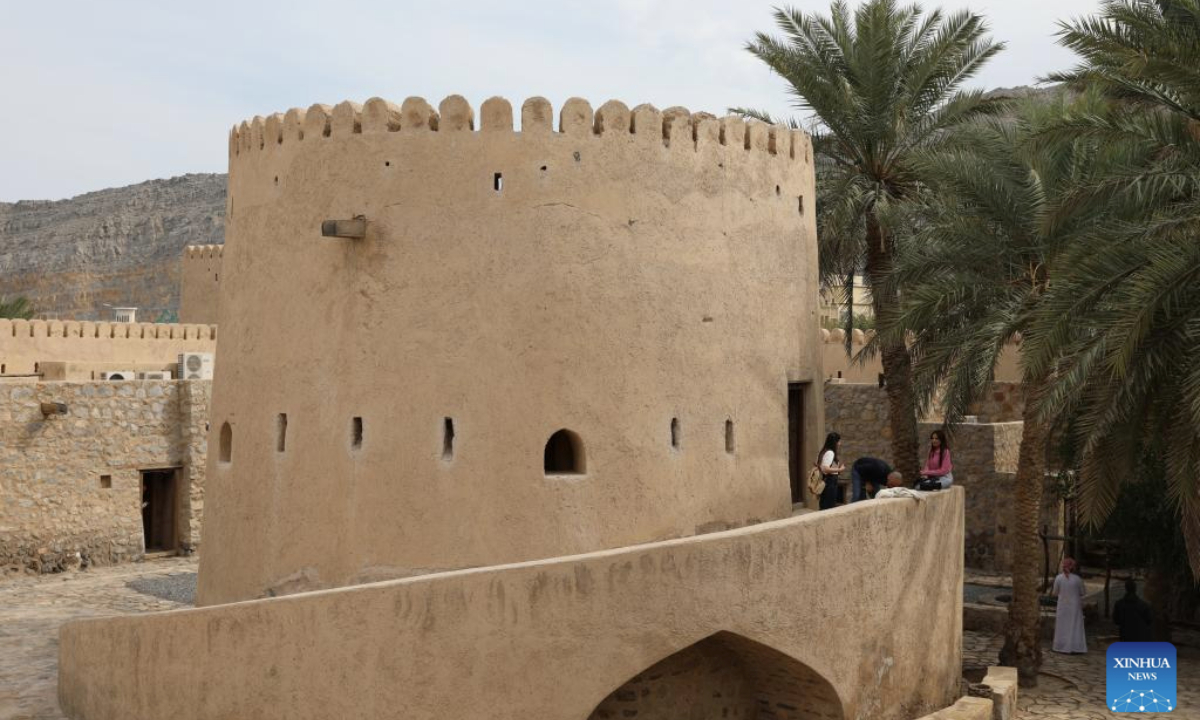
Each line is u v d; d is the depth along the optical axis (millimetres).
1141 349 11625
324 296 12141
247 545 12594
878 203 17078
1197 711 13688
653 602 9945
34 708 11867
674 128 12312
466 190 11742
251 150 13133
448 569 11430
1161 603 17500
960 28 17422
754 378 12914
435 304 11695
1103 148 14172
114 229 121750
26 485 20328
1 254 123312
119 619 10664
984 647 16344
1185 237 11500
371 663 9367
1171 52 11820
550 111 11805
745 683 11648
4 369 28625
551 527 11461
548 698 9578
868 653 11555
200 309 43125
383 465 11680
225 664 9766
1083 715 13516
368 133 11992
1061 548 20969
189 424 22422
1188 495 11648
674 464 12055
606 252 11844
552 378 11594
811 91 17500
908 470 17609
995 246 14758
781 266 13477
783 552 10680
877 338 15844
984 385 14102
